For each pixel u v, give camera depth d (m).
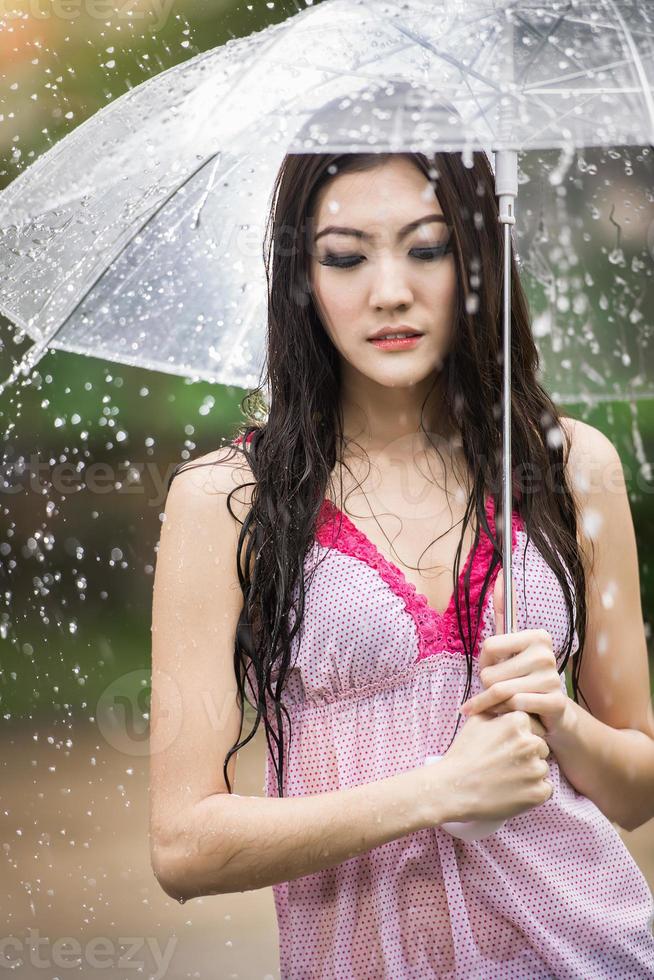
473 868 3.74
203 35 11.18
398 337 3.83
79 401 15.83
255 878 3.62
